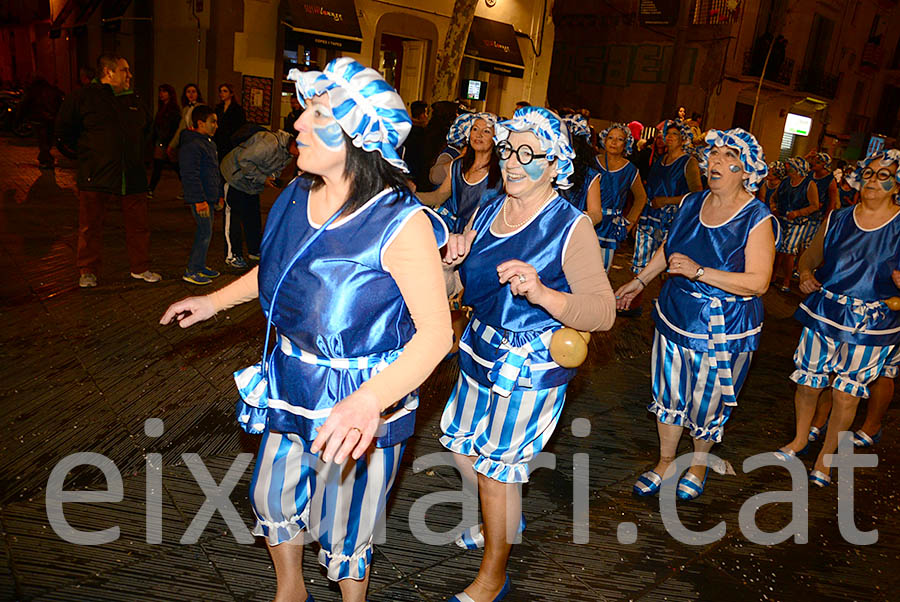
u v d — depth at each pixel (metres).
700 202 3.30
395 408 1.96
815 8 23.08
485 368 2.38
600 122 22.86
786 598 2.80
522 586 2.69
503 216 2.38
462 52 10.85
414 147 8.06
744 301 3.17
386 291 1.78
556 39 23.98
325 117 1.66
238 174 6.50
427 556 2.80
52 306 5.19
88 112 5.43
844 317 3.64
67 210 8.67
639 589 2.75
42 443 3.29
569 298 2.13
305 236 1.78
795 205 8.98
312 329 1.78
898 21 27.36
